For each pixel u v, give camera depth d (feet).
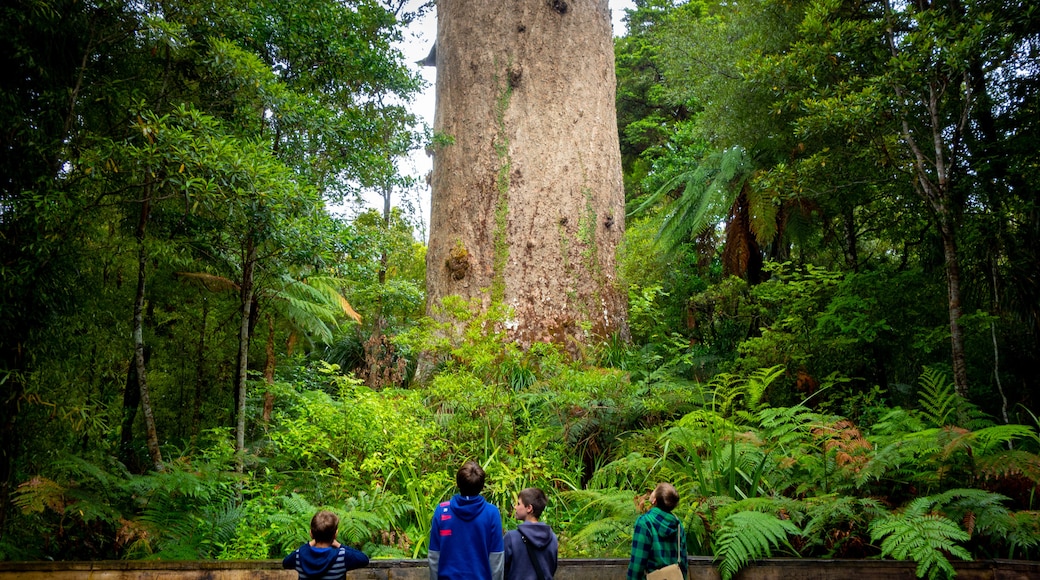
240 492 19.40
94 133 18.69
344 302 37.40
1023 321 24.08
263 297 26.96
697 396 24.84
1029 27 21.66
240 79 20.81
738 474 17.71
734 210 40.86
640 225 47.11
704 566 14.23
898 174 25.58
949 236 22.48
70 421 18.22
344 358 45.14
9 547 16.26
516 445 21.16
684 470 18.56
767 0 32.35
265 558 16.11
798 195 27.35
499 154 34.55
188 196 17.90
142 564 13.53
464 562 10.52
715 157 41.57
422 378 31.78
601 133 36.24
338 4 26.50
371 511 17.93
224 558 16.06
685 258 45.70
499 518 10.92
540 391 24.97
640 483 19.85
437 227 35.63
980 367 26.17
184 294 31.42
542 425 23.31
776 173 27.04
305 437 20.27
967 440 15.47
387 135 28.53
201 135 18.76
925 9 24.35
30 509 14.96
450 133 35.91
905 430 19.33
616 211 36.17
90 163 16.92
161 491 17.44
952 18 22.25
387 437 20.42
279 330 38.04
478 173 34.58
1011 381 24.99
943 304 26.45
